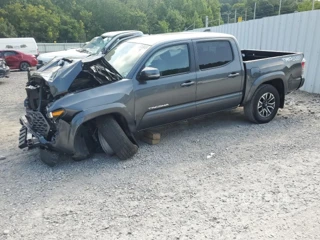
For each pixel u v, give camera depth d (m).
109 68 4.44
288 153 4.49
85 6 72.25
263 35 10.43
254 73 5.53
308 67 8.45
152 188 3.63
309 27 8.27
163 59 4.71
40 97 4.20
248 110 5.76
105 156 4.61
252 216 3.02
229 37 5.37
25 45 25.14
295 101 7.61
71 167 4.29
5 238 2.82
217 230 2.82
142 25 74.25
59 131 3.98
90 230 2.90
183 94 4.87
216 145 4.89
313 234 2.73
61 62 4.57
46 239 2.79
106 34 11.69
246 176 3.84
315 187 3.52
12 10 57.38
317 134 5.22
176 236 2.76
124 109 4.32
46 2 65.56
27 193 3.62
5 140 5.57
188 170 4.07
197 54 4.99
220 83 5.21
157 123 4.81
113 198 3.45
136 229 2.89
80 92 4.12
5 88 12.22
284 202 3.23
